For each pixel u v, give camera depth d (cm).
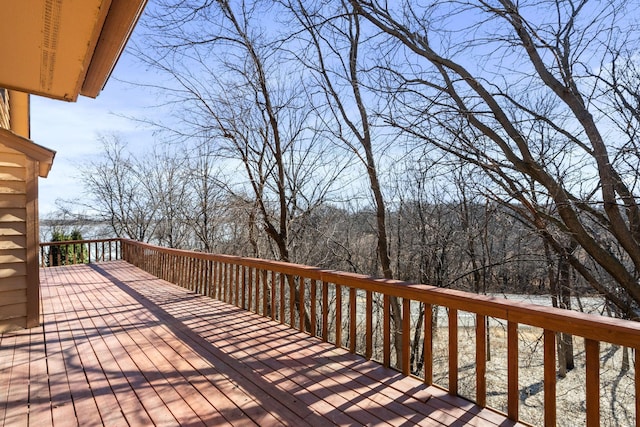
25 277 406
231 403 238
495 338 915
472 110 482
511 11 429
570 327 180
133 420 220
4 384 268
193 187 1072
